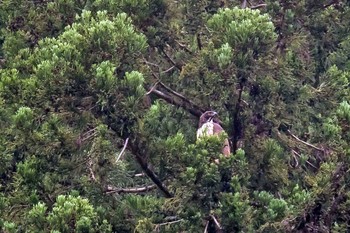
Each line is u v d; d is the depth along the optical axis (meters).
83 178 21.20
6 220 20.17
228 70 22.59
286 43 27.78
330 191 20.47
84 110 20.91
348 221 20.22
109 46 21.45
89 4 26.64
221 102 23.86
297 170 25.20
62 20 27.14
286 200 22.31
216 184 20.27
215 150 20.42
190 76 24.03
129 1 25.16
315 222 20.62
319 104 27.14
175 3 27.11
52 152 20.95
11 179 22.19
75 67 20.75
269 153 23.94
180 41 26.41
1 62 28.88
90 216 18.89
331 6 30.41
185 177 19.94
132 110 20.67
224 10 24.61
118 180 24.78
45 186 20.95
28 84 21.25
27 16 27.73
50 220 18.61
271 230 20.53
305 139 26.72
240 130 24.47
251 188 23.84
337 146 21.28
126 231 21.16
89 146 21.03
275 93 24.61
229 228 20.38
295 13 28.75
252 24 22.34
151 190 23.67
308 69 29.08
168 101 25.73
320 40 30.97
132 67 22.03
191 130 25.83
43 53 22.48
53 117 20.86
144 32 25.84
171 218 20.73
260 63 22.84
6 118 22.08
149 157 21.38
